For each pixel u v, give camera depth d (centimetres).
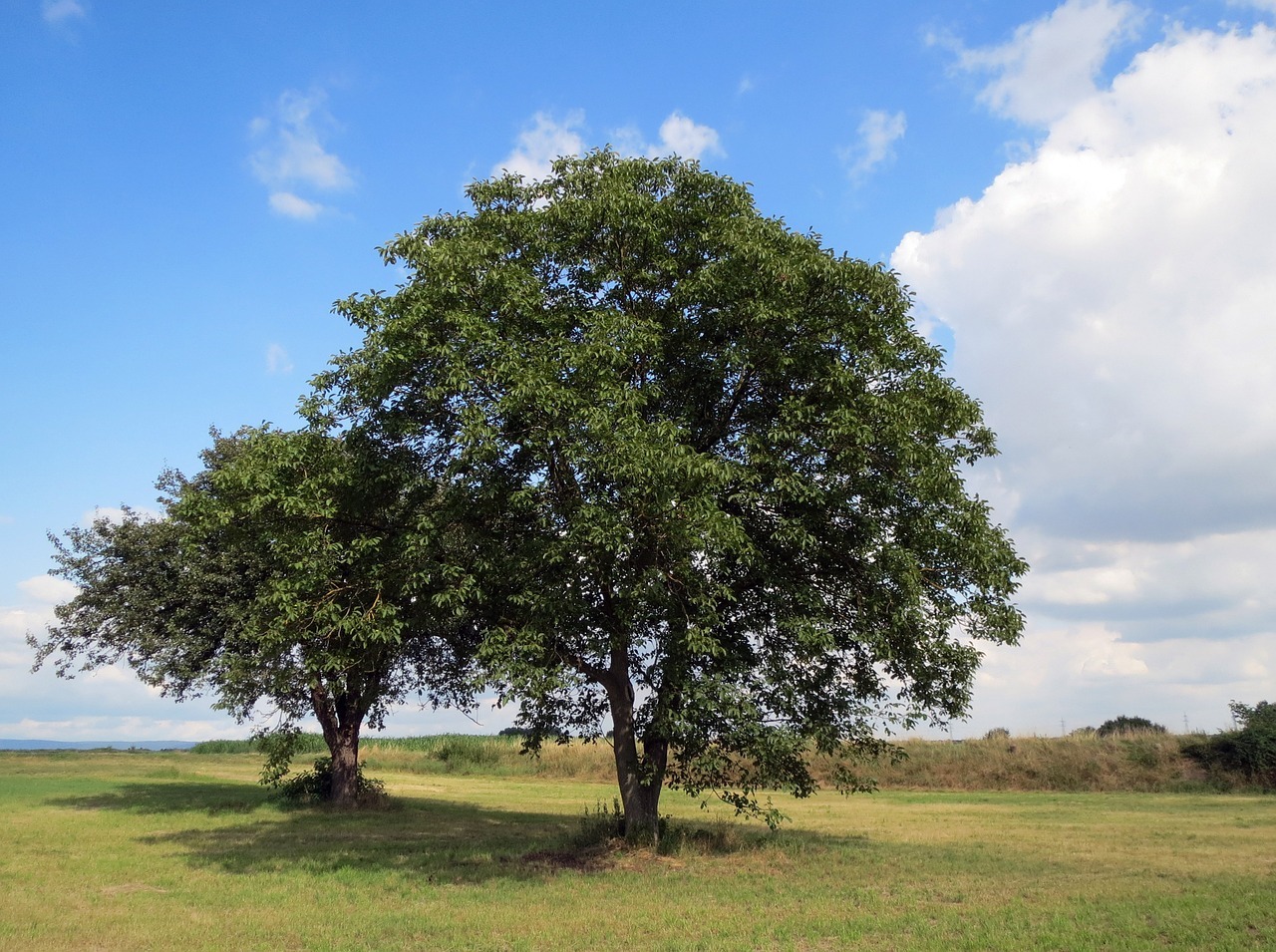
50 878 1436
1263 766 3859
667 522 1391
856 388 1563
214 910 1223
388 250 1627
